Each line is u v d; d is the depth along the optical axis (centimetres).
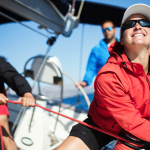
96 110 108
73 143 100
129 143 98
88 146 102
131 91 89
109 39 214
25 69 182
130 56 97
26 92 109
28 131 172
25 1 134
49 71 174
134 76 91
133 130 86
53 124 226
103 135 109
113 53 102
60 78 173
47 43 175
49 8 160
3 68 117
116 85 86
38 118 173
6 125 119
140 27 90
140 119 85
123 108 86
